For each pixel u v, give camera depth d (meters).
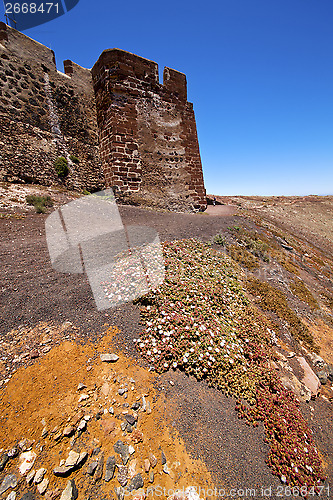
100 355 3.27
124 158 13.02
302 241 16.36
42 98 12.30
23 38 11.81
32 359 3.03
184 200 15.50
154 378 3.20
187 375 3.42
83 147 13.99
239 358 3.96
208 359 3.65
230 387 3.49
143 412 2.74
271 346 4.84
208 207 18.59
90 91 14.69
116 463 2.23
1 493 1.87
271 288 6.98
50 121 12.54
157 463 2.35
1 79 10.78
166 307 4.25
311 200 34.25
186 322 4.05
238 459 2.67
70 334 3.52
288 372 4.39
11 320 3.54
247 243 9.65
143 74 13.59
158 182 14.33
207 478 2.39
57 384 2.79
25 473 2.01
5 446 2.16
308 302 7.34
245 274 7.29
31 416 2.43
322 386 4.52
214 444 2.70
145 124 13.81
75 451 2.23
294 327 5.81
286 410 3.46
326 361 5.18
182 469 2.38
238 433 2.93
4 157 10.48
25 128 11.44
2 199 8.77
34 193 10.11
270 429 3.14
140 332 3.84
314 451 3.12
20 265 5.08
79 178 13.46
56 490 1.96
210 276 6.05
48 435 2.30
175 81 15.23
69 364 3.06
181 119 15.59
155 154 14.31
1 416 2.38
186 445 2.59
